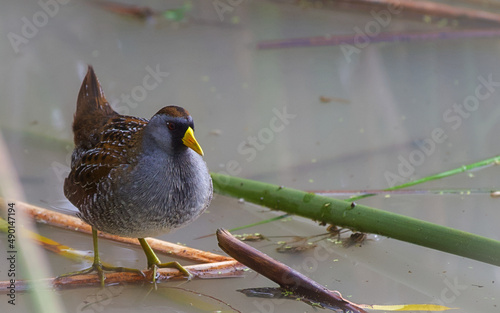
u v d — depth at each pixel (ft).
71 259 27.78
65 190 27.20
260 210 32.37
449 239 25.84
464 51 48.19
